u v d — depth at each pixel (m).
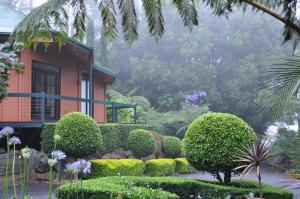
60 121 10.30
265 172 16.17
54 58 14.05
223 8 5.87
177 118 21.50
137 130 13.98
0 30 12.34
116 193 5.73
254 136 7.85
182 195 7.47
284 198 7.09
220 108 26.75
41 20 5.89
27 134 12.01
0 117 12.44
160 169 13.10
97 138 10.33
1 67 3.42
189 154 8.03
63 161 10.72
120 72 29.69
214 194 7.21
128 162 11.52
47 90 13.77
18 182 9.45
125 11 6.73
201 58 27.83
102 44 24.00
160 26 6.86
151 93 28.03
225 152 7.62
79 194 5.94
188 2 6.57
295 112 15.26
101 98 18.81
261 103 6.00
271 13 4.80
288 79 5.73
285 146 16.44
